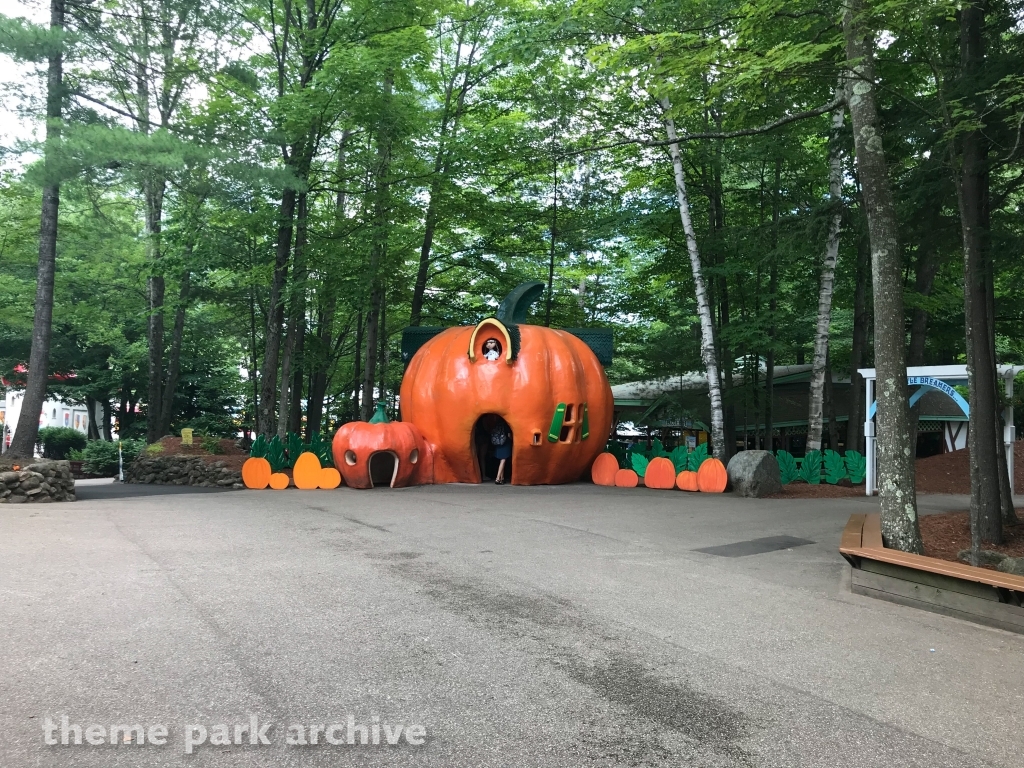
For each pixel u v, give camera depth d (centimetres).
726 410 2178
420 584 645
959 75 930
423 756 324
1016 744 350
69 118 1411
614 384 2875
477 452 1686
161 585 618
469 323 2409
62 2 1427
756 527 1034
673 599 613
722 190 1947
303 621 521
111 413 3381
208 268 2011
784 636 516
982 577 554
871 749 342
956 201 1020
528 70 1700
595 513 1156
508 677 422
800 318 2059
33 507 1165
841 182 1574
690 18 1168
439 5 1888
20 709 361
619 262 2389
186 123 1591
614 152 1828
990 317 945
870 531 817
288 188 1548
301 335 2119
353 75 1548
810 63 793
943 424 2625
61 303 2555
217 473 1636
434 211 2008
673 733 354
